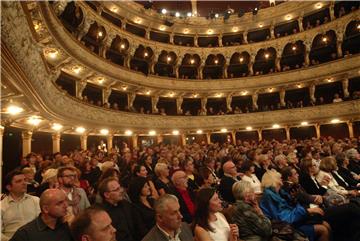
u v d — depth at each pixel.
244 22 32.66
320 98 28.31
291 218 5.19
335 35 28.36
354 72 25.80
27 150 16.00
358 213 5.05
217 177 8.74
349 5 28.44
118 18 28.39
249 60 32.34
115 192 4.19
